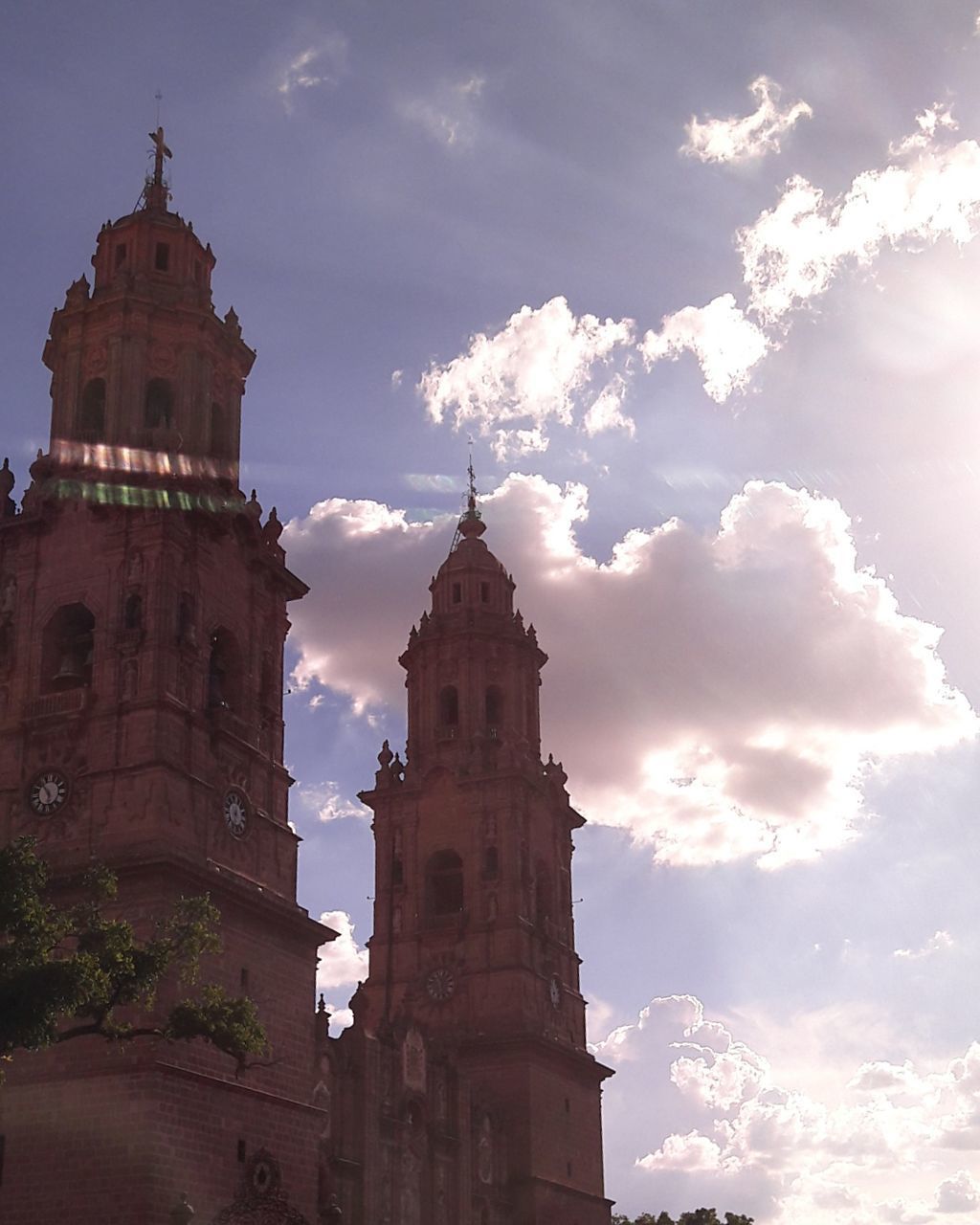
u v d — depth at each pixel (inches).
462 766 4375.0
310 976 2992.1
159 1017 2568.9
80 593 2947.8
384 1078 3496.6
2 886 2014.0
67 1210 2496.3
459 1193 3698.3
